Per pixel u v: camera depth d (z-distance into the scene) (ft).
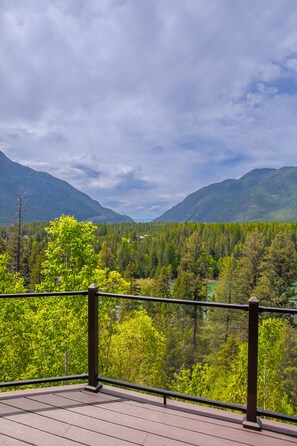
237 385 31.73
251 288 106.22
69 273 36.14
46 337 32.94
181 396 7.79
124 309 44.32
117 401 8.12
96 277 35.96
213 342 52.13
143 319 42.42
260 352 36.24
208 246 181.68
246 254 114.62
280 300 97.04
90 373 8.68
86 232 38.75
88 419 7.27
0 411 7.59
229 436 6.70
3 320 32.60
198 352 50.85
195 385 40.83
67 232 37.19
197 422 7.22
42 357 32.68
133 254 200.34
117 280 41.68
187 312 51.96
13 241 101.14
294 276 100.78
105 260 156.97
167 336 48.52
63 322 33.35
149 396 8.38
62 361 33.42
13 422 7.13
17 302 33.17
